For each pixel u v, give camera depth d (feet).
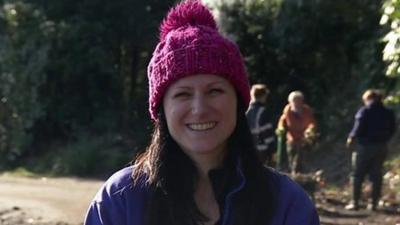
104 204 9.29
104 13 72.49
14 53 69.67
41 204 44.91
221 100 9.15
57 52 69.15
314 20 63.77
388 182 46.52
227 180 9.32
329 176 52.21
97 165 63.00
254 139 9.60
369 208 41.16
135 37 73.92
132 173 9.38
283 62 65.77
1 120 69.87
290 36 64.69
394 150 50.65
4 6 70.74
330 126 59.88
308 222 9.27
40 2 70.69
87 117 69.77
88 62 69.72
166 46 9.18
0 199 46.80
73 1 71.51
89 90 69.92
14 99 69.51
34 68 68.90
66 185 54.80
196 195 9.33
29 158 68.59
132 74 76.59
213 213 9.27
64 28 69.46
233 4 65.72
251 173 9.27
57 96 69.62
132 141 66.28
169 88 9.21
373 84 59.06
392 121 40.73
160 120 9.44
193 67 9.00
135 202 9.21
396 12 26.37
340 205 42.55
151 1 73.92
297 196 9.35
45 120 69.56
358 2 61.62
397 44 27.02
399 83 53.47
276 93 65.87
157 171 9.22
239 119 9.52
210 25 9.47
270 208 9.18
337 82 63.98
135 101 72.49
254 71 66.13
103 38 71.77
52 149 68.23
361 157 40.75
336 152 55.52
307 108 46.14
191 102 9.11
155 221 9.11
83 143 65.87
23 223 39.29
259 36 65.82
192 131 9.16
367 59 60.34
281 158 47.26
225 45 9.15
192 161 9.39
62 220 39.96
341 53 64.44
